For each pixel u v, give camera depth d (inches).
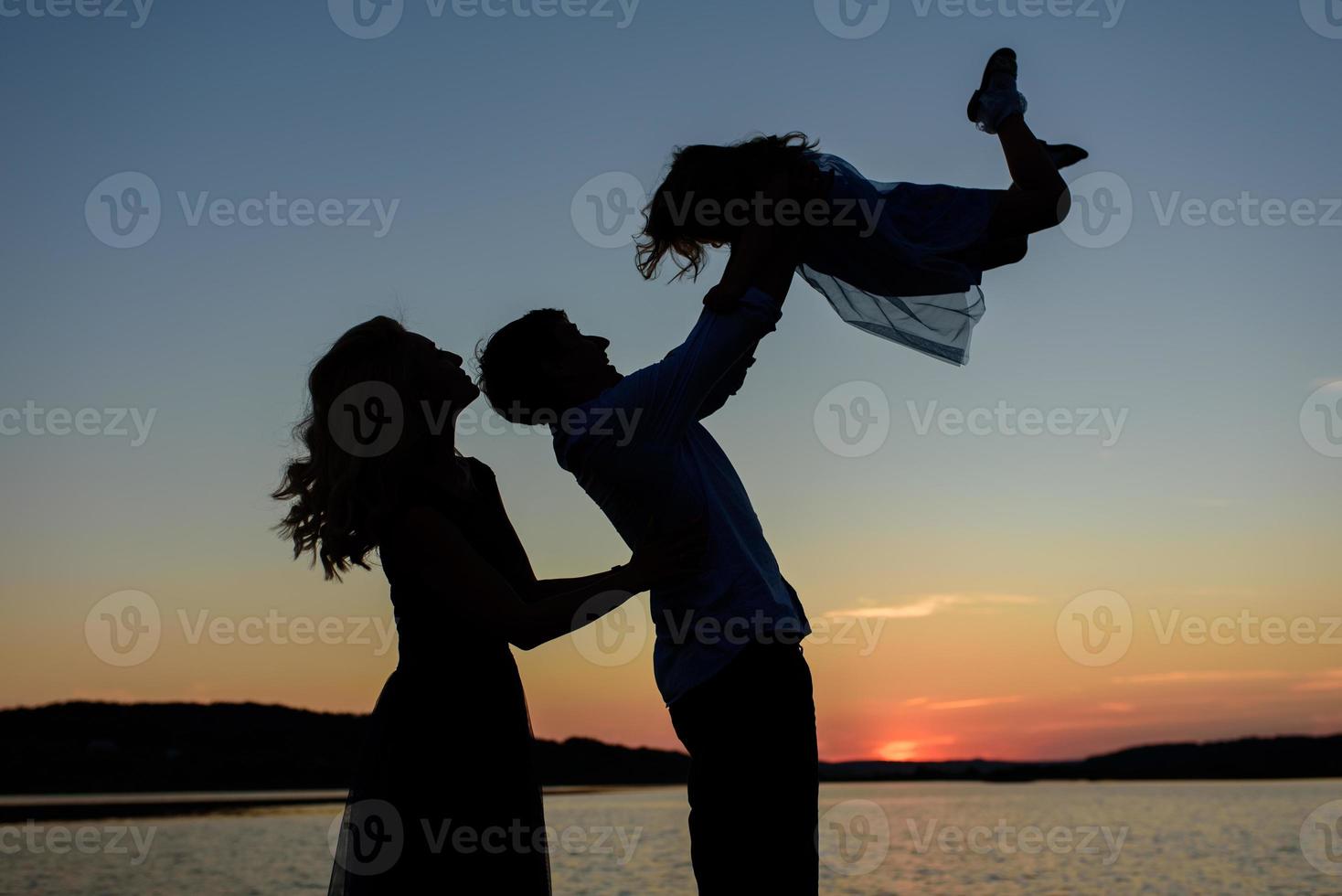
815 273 87.7
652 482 72.0
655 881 601.0
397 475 81.1
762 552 76.3
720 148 80.3
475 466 93.5
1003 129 81.7
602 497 80.3
